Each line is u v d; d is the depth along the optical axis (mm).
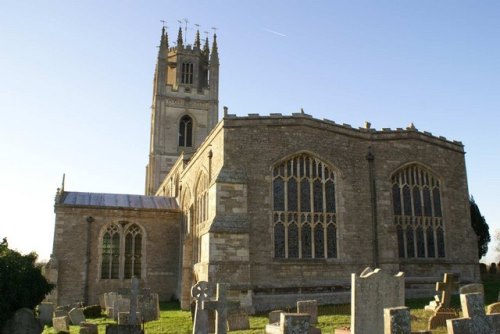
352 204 31906
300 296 28906
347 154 32719
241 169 29953
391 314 12781
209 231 27766
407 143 34500
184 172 42844
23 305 20797
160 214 42188
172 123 73750
